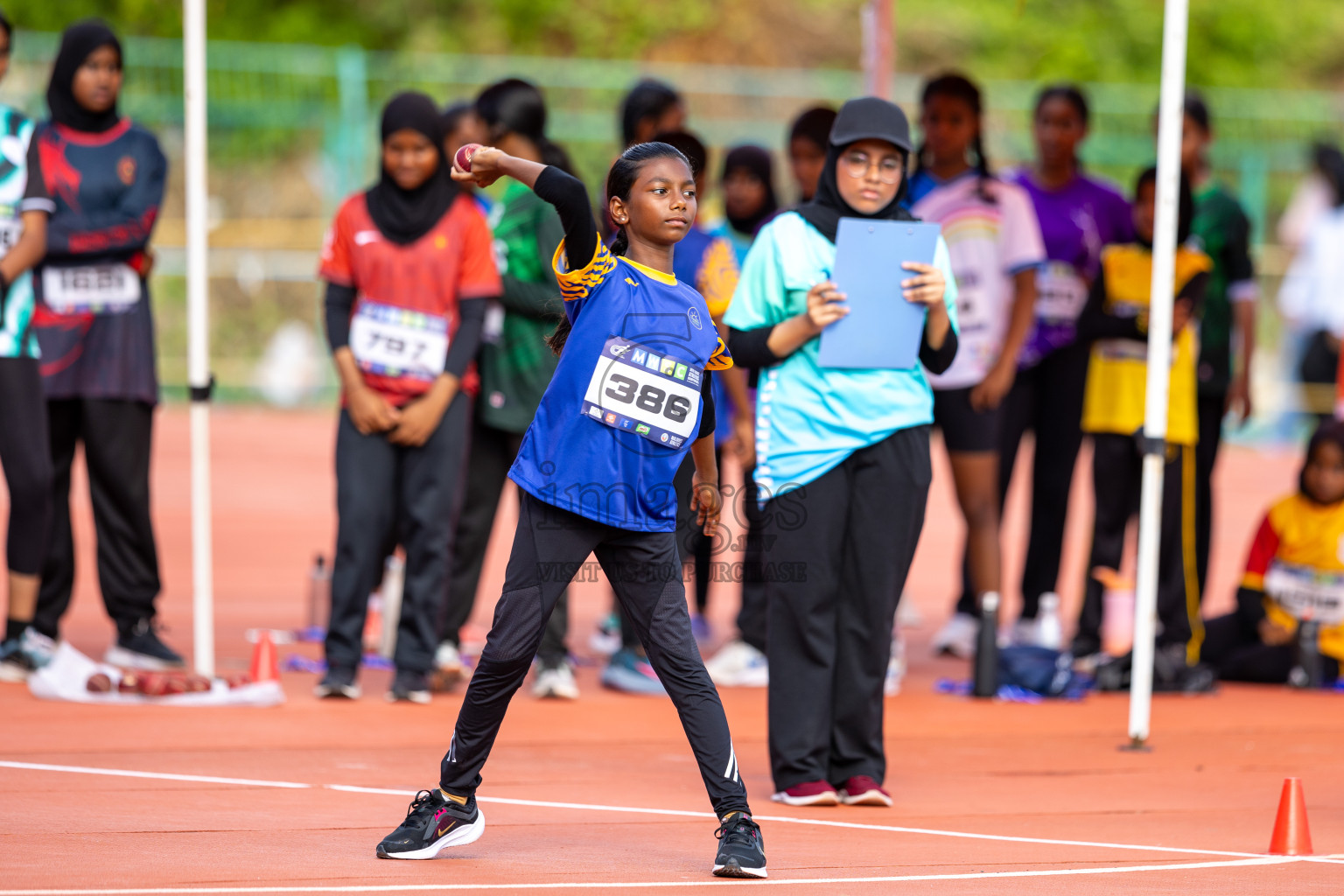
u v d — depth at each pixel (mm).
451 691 23656
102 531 24156
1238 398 30266
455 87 75750
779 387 18109
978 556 26578
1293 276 69000
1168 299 20859
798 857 15414
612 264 14680
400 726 21062
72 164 23250
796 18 88375
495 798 17641
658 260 14945
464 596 24641
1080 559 42125
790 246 18094
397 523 25281
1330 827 17297
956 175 25938
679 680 14820
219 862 14555
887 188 18016
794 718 17859
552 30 86438
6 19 22938
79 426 24141
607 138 72625
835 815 17438
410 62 80688
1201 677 25859
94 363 23484
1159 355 20906
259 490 47938
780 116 81188
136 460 24031
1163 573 26062
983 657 24734
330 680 22609
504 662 14500
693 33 86750
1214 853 16047
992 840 16422
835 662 18047
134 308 23875
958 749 21188
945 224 25719
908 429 17891
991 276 25656
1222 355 28453
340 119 71125
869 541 17797
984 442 26031
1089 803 18328
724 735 14727
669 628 14789
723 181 26141
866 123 17750
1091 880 14805
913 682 26078
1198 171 30828
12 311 22531
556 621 23703
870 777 17938
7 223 22703
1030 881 14711
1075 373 28469
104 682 21984
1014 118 80500
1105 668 25688
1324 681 26719
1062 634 29188
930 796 18500
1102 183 29312
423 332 22547
